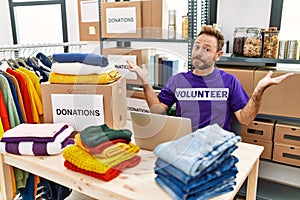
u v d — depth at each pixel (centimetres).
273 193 211
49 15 410
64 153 124
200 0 222
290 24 224
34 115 182
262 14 229
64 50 353
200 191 98
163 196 101
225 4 240
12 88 171
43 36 426
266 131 203
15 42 452
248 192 151
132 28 233
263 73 197
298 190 215
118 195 105
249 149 142
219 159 101
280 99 194
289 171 208
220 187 103
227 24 243
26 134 142
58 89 156
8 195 156
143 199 100
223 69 209
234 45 217
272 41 200
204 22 232
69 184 121
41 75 207
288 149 198
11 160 143
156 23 226
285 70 202
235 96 174
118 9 237
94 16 294
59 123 158
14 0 436
